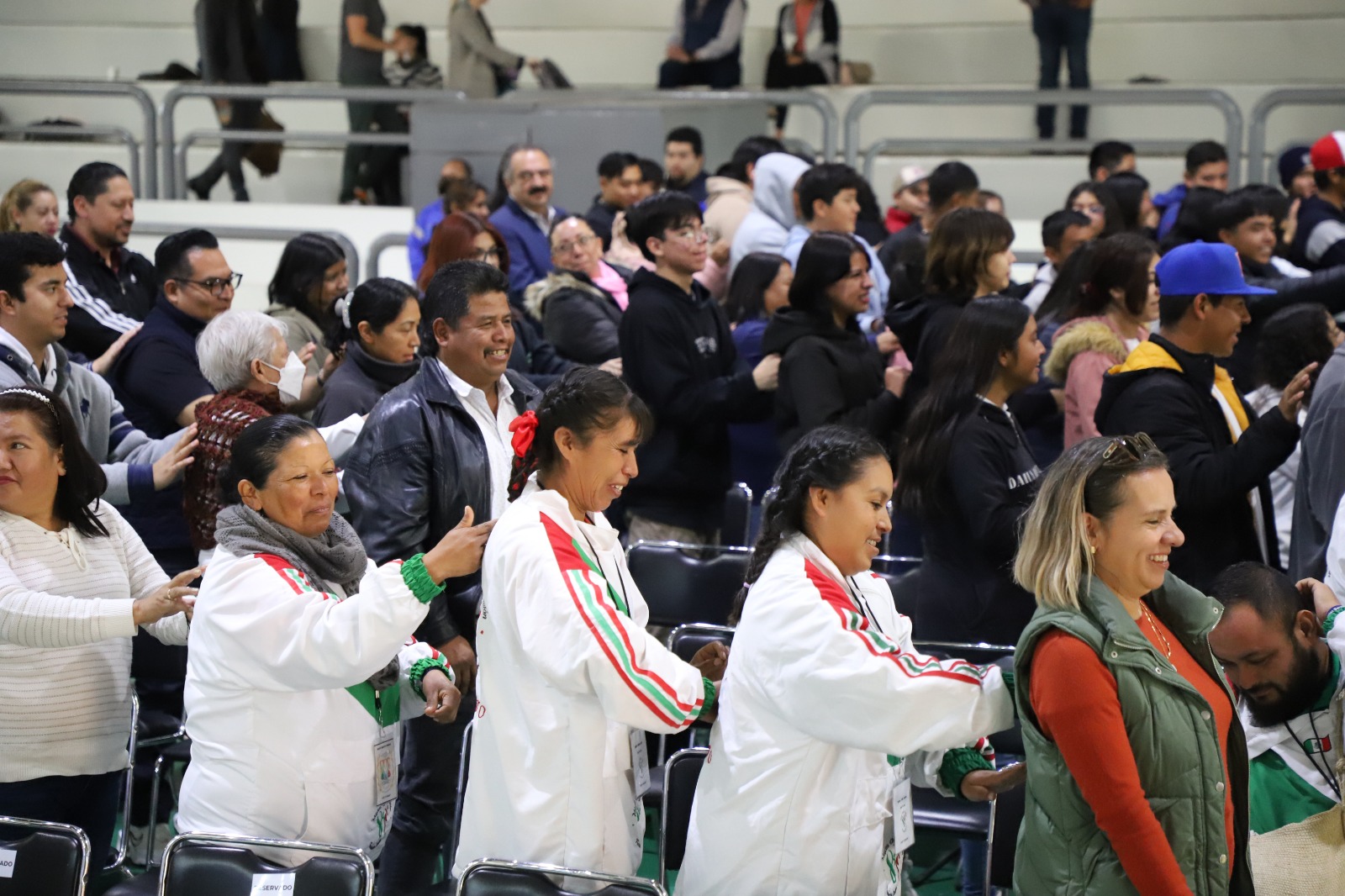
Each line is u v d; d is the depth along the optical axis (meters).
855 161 7.39
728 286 5.78
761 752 2.20
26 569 2.71
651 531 4.04
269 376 3.37
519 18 10.45
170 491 3.75
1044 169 8.57
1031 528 2.14
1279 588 2.56
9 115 9.84
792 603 2.15
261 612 2.35
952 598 3.28
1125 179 5.77
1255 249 4.62
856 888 2.20
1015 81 9.73
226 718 2.41
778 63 8.91
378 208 8.17
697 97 7.35
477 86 8.66
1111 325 3.97
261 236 6.86
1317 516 3.13
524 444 2.36
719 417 3.92
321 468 2.50
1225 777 2.10
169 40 10.30
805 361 3.87
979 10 9.81
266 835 2.41
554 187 7.39
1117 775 1.99
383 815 2.57
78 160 9.06
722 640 3.26
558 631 2.18
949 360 3.24
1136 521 2.08
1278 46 9.42
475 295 3.05
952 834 3.01
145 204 8.04
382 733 2.56
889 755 2.28
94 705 2.78
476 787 2.36
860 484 2.19
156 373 4.00
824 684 2.10
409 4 10.34
